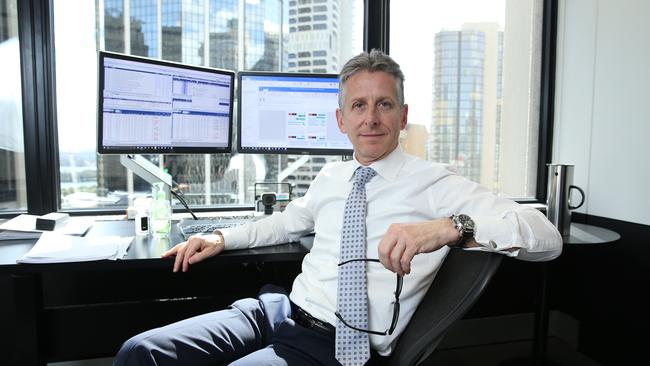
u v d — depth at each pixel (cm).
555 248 90
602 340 202
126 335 173
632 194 187
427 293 101
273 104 183
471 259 89
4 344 172
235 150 186
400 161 114
